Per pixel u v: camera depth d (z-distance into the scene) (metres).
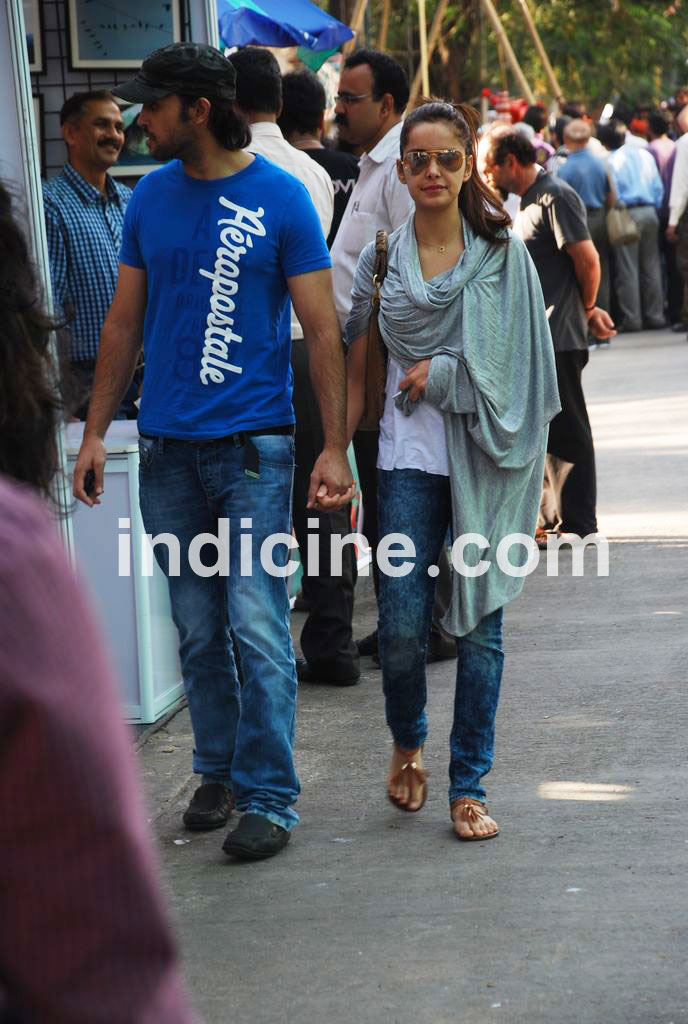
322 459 4.73
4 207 1.89
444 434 4.66
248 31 10.88
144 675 6.04
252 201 4.64
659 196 20.31
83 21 7.80
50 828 1.20
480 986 3.72
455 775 4.80
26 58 4.97
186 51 4.52
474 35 24.56
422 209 4.62
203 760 5.08
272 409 4.72
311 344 4.71
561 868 4.43
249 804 4.77
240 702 5.09
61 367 2.00
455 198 4.64
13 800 1.20
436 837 4.78
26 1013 1.21
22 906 1.19
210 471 4.70
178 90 4.51
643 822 4.76
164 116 4.54
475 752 4.78
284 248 4.66
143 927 1.21
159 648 6.16
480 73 24.92
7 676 1.20
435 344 4.62
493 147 8.67
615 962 3.80
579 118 20.84
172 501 4.79
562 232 8.60
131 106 8.08
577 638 7.14
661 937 3.93
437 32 20.66
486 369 4.58
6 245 1.88
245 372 4.68
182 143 4.57
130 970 1.21
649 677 6.40
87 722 1.22
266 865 4.64
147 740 5.91
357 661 6.68
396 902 4.28
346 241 6.34
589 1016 3.53
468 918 4.13
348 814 5.07
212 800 5.04
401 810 5.04
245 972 3.88
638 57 31.69
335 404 4.71
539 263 8.74
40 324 1.91
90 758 1.21
